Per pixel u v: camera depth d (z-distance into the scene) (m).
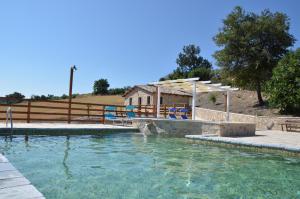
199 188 4.91
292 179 5.73
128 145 9.92
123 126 15.29
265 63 27.23
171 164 6.85
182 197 4.37
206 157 7.95
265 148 8.90
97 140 10.97
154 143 10.66
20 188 3.57
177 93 33.22
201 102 34.16
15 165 6.09
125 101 36.94
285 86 20.69
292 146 8.43
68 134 11.79
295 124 17.58
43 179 5.04
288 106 21.41
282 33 27.41
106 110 17.05
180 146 9.98
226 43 28.69
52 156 7.23
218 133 12.38
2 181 3.84
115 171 5.91
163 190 4.70
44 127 11.70
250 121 21.03
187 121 13.75
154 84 18.98
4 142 9.17
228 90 18.89
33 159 6.75
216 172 6.17
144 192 4.54
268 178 5.79
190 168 6.48
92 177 5.32
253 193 4.73
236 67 28.00
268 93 22.17
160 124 14.27
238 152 8.94
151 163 6.87
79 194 4.29
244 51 27.34
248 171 6.37
